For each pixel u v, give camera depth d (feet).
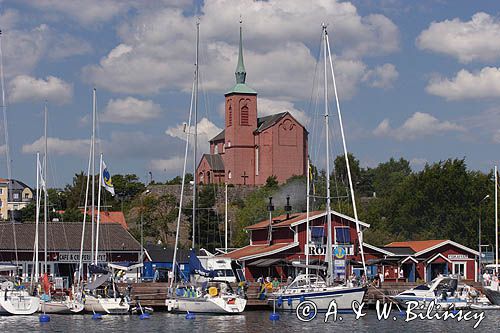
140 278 324.19
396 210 500.33
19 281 286.25
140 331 214.48
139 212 532.32
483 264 346.33
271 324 229.25
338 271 272.72
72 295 260.01
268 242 338.13
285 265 304.91
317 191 479.00
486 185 479.41
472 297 270.26
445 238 467.11
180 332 212.84
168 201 552.41
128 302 253.03
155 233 518.78
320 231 317.42
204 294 253.03
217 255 346.13
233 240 474.90
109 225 367.25
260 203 504.43
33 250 341.00
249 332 213.87
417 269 331.77
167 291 265.13
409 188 498.28
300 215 342.23
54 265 344.28
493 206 453.17
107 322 233.35
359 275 318.65
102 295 256.93
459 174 479.82
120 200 611.88
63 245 346.54
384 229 485.97
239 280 290.76
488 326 232.73
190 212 495.00
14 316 245.45
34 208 529.86
